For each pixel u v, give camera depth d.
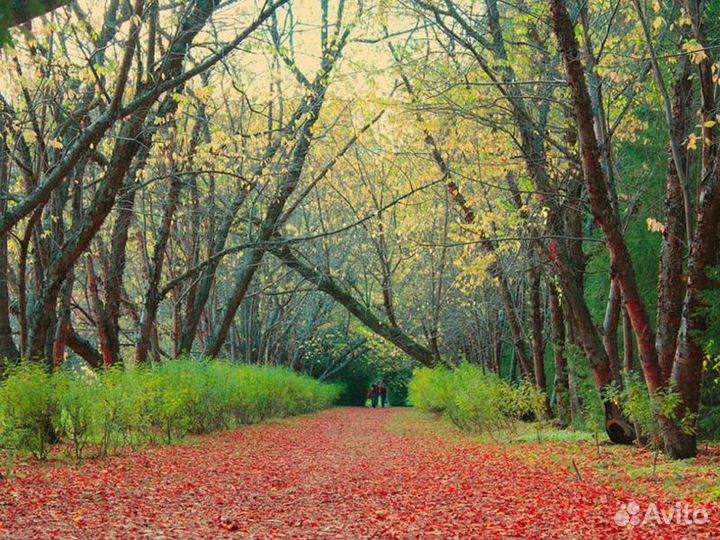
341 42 22.00
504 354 38.72
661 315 13.84
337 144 27.03
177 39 15.74
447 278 33.22
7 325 16.06
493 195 23.12
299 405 39.03
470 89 16.42
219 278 36.12
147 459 14.96
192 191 25.33
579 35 13.91
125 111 12.88
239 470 14.09
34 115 14.68
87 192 25.66
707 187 12.41
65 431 14.91
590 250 21.53
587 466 13.42
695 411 13.11
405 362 57.59
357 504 10.38
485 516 9.37
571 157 15.06
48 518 8.52
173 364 21.17
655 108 17.56
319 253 31.64
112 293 21.52
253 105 24.25
